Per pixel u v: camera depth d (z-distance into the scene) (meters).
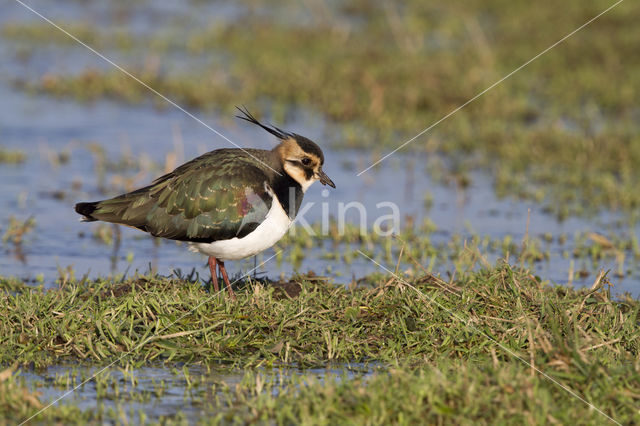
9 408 8.25
